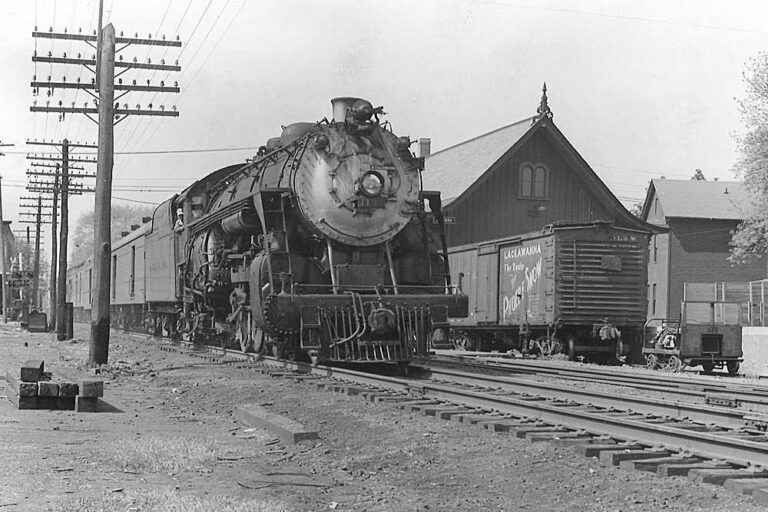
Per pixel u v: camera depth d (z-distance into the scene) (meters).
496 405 9.76
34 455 7.46
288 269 14.76
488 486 6.50
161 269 24.17
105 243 18.11
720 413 9.02
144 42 25.23
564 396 11.34
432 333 15.00
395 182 15.52
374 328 13.88
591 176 39.84
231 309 19.19
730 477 6.19
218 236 18.42
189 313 21.38
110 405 11.20
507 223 39.31
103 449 7.80
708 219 48.66
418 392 11.22
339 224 15.04
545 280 23.22
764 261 49.28
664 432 7.45
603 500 5.93
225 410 10.84
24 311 47.19
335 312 14.07
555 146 39.91
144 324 30.19
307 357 15.67
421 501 6.08
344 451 7.89
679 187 51.19
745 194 50.75
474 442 8.00
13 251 84.94
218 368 15.55
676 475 6.50
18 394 10.73
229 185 19.06
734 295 30.48
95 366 16.92
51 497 5.88
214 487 6.43
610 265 22.70
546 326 23.70
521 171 39.62
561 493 6.17
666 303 48.34
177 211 22.77
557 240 22.81
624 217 40.25
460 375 13.70
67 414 10.34
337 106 15.97
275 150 16.45
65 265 34.59
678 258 48.53
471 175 39.41
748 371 24.48
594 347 23.06
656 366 21.62
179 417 10.25
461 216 38.28
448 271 15.81
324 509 5.85
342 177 15.17
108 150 18.41
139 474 6.80
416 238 16.05
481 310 28.05
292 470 7.10
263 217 14.89
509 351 25.56
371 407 10.35
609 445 7.38
